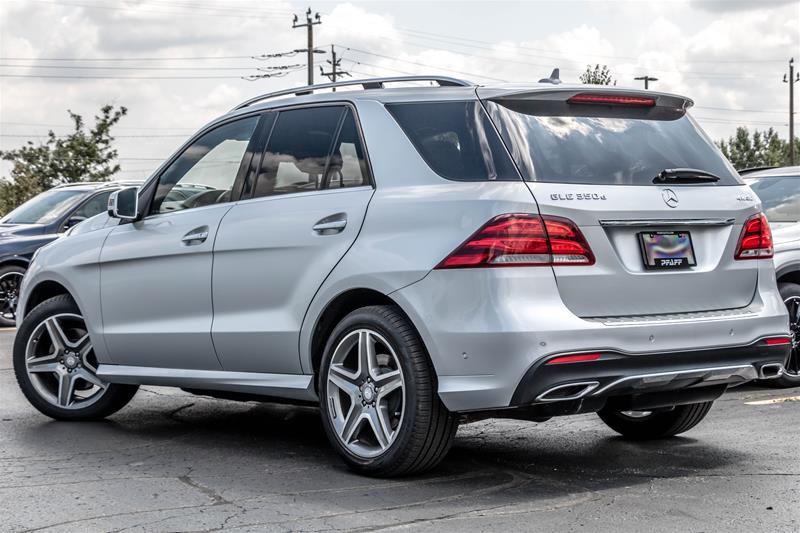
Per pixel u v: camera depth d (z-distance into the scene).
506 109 5.18
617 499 4.85
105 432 6.71
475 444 6.19
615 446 6.12
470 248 4.85
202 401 7.98
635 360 4.90
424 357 5.05
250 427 6.87
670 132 5.52
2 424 7.01
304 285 5.54
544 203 4.88
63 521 4.56
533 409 4.95
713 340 5.15
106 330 6.73
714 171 5.50
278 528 4.41
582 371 4.78
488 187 4.96
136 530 4.40
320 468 5.59
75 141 41.66
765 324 5.38
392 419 5.29
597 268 4.94
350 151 5.57
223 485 5.22
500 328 4.73
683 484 5.13
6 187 41.25
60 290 7.30
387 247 5.16
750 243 5.48
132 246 6.55
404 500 4.86
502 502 4.81
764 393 8.13
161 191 6.59
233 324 5.93
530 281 4.81
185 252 6.19
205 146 6.43
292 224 5.64
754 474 5.33
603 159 5.16
